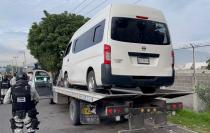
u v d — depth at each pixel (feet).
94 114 29.68
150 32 26.86
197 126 30.48
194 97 36.45
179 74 42.78
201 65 43.57
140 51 26.09
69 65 39.40
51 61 86.94
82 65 32.65
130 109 24.14
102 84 26.08
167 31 27.76
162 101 25.43
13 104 22.91
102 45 26.30
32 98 23.11
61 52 86.99
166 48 27.20
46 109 47.67
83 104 31.09
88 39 31.17
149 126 24.50
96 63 27.61
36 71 56.54
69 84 40.60
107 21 26.18
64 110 46.39
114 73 25.18
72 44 38.78
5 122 36.94
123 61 25.57
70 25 86.79
